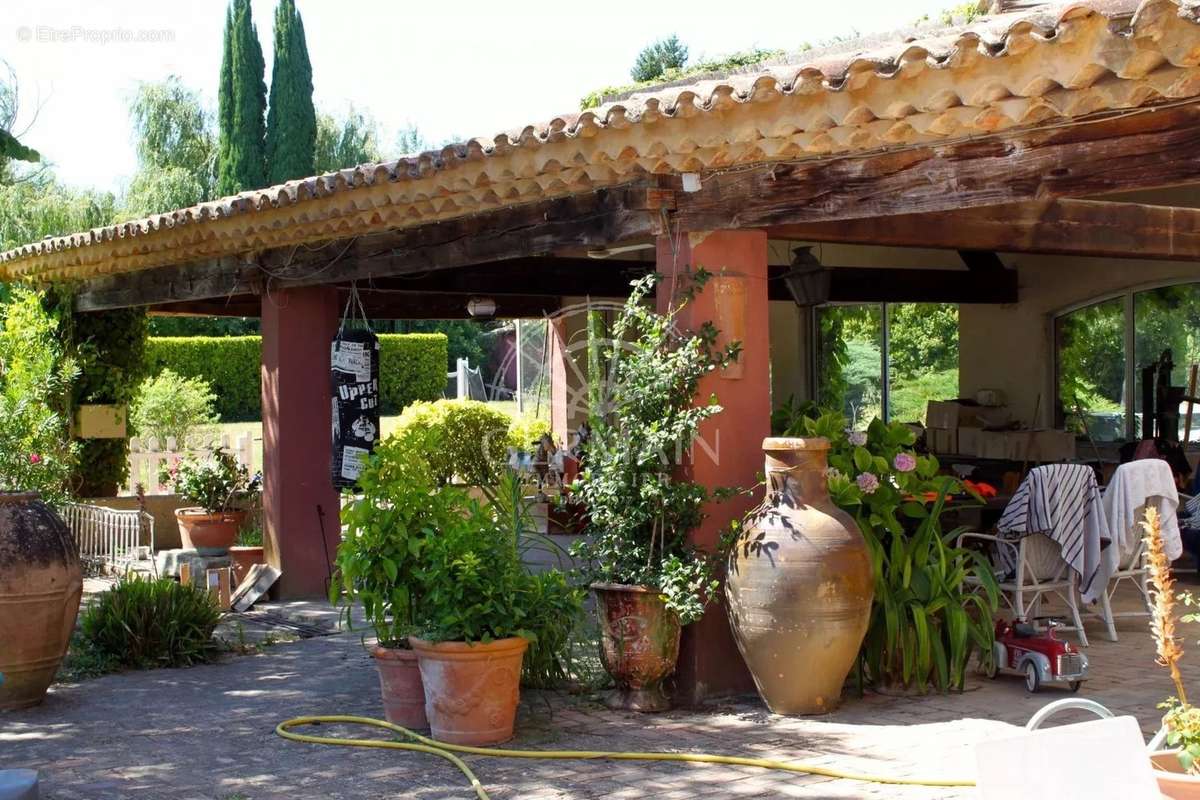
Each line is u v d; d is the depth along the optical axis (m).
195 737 6.00
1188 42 3.88
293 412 10.09
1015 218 7.25
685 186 6.34
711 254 6.42
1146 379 11.20
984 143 5.27
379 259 8.79
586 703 6.46
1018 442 11.73
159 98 30.98
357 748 5.75
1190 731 3.56
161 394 18.56
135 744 5.89
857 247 12.76
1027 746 3.22
